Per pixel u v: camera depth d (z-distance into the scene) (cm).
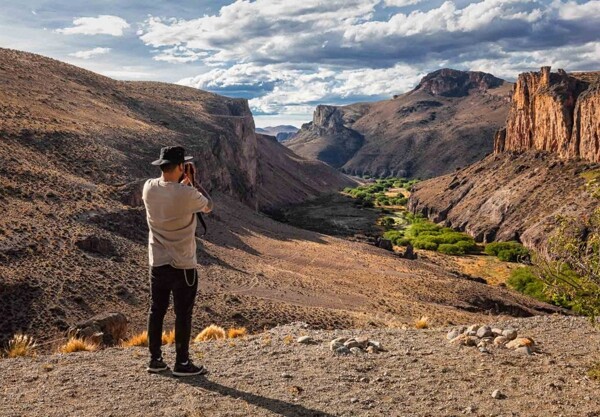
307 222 14812
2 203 4709
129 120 10644
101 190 6131
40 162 6322
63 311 3158
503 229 11956
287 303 4244
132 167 7669
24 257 3728
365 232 13250
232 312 3569
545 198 11825
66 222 4856
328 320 3634
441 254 10750
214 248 6775
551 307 6369
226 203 10756
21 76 10438
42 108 8669
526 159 14500
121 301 3581
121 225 5378
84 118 9200
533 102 14900
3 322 2920
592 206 9825
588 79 14438
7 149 6141
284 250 8075
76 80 12512
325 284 5978
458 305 5784
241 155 14462
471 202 14138
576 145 12775
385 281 6656
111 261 4294
